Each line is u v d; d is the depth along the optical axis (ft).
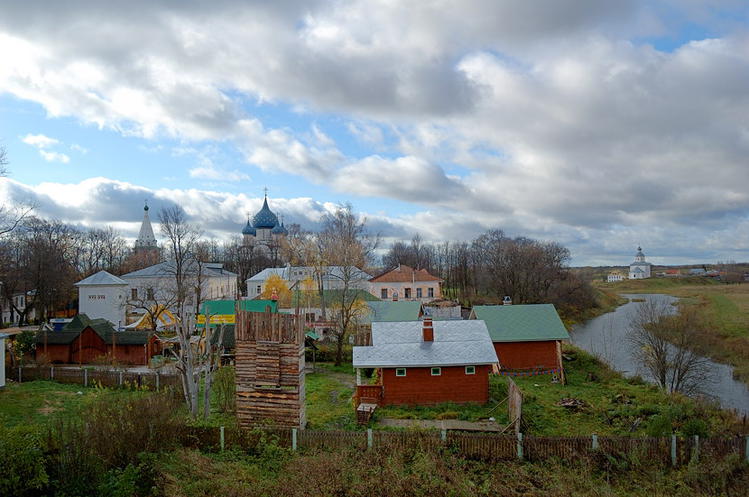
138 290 254.06
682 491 61.21
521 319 145.07
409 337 116.57
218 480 57.77
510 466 66.23
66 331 155.12
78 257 353.31
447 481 60.49
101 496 51.31
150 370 138.51
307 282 217.77
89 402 80.23
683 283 583.99
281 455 67.72
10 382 116.26
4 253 238.27
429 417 95.50
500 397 109.09
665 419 75.82
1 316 230.89
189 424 71.61
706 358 148.25
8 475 47.98
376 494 56.80
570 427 89.56
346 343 177.06
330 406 103.91
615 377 135.13
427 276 279.69
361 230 221.25
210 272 296.10
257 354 82.53
